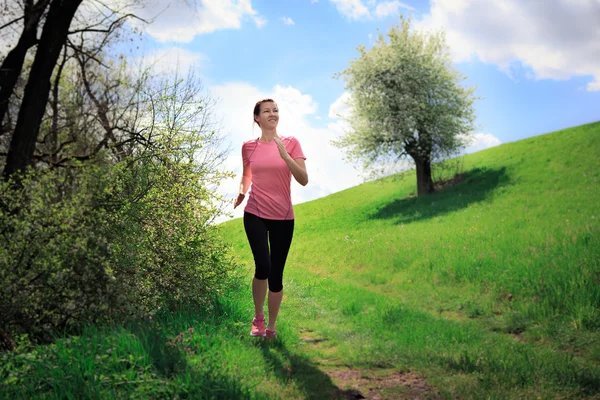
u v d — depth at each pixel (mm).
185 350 3615
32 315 4133
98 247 4359
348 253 15430
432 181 25266
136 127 7301
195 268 5559
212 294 5758
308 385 3568
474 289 8477
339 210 26328
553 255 8922
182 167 5828
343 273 13359
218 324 5023
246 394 2990
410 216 19875
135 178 5340
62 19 6684
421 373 3996
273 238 4609
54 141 8344
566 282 7227
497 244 10938
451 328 5648
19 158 6395
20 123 6473
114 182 4996
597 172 17219
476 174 23141
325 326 5906
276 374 3674
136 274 4973
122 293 4395
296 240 21344
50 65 6633
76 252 4188
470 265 9680
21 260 4137
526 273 8133
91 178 4734
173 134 6027
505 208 16062
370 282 11281
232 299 6312
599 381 3699
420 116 22797
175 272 5449
